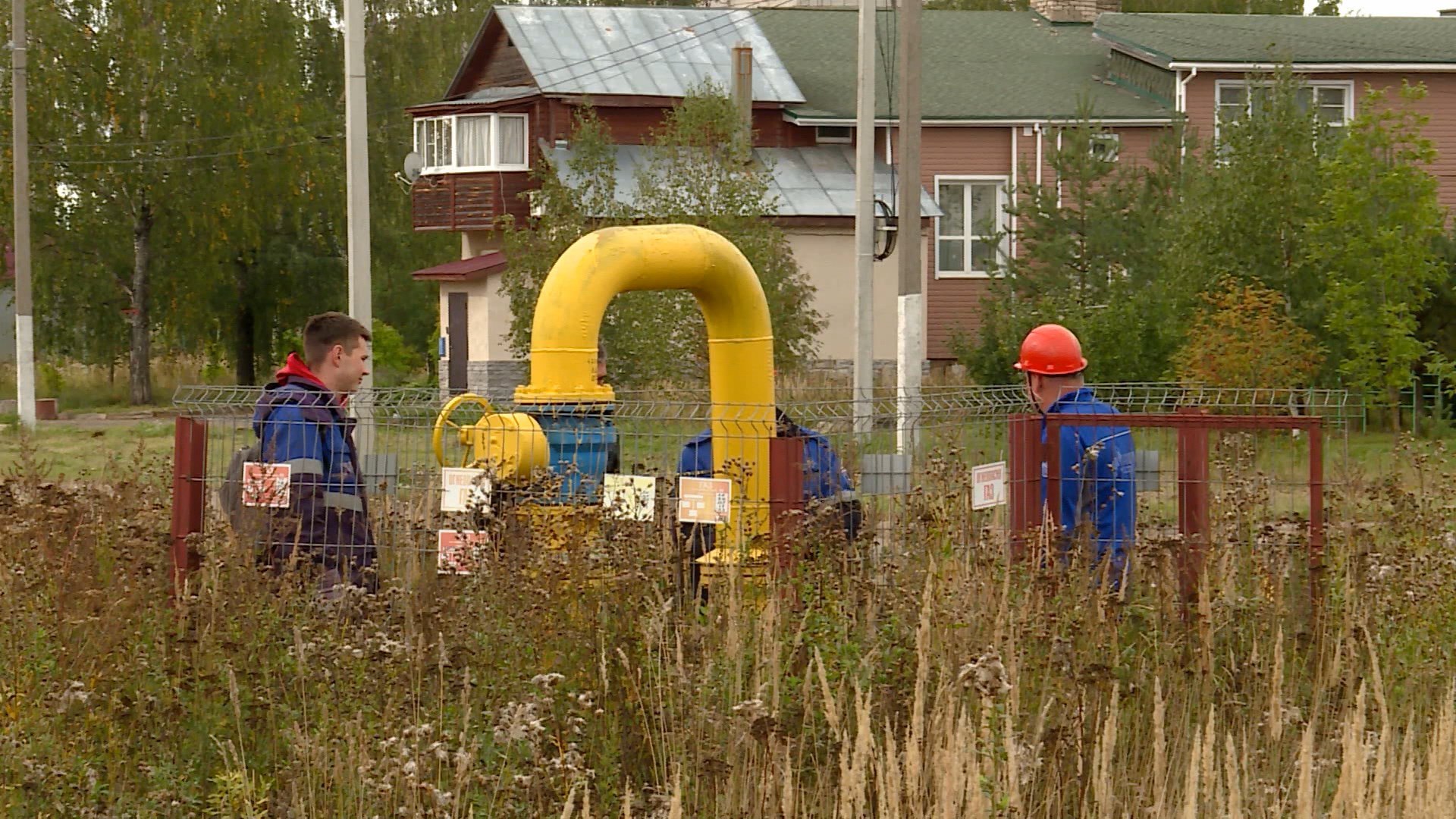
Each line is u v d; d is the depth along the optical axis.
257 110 60.81
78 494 10.72
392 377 59.72
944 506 9.09
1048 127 51.31
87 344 62.03
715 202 37.25
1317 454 9.38
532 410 10.02
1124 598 8.80
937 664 7.70
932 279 52.12
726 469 8.92
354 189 18.30
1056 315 34.78
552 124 50.50
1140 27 54.78
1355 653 8.56
